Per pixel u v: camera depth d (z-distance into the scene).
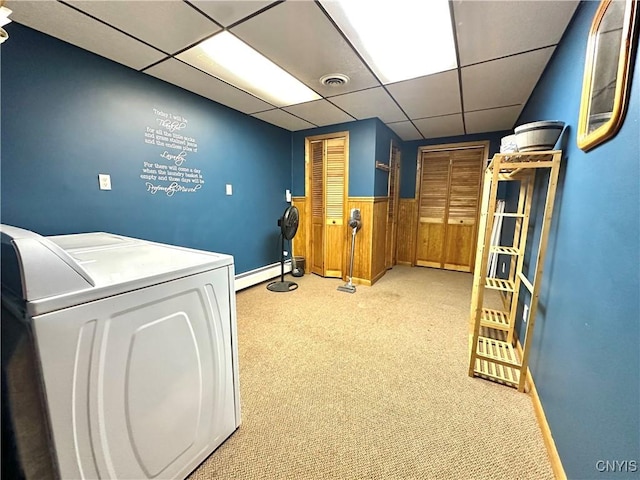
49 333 0.74
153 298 0.99
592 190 1.12
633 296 0.80
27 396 0.78
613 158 0.95
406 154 5.10
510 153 1.61
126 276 0.95
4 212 1.73
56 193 1.94
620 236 0.89
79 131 2.02
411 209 5.15
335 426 1.47
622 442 0.81
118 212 2.29
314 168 4.27
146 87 2.40
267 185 3.93
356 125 3.77
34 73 1.79
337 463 1.26
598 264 1.03
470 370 1.88
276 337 2.40
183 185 2.79
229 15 1.61
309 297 3.39
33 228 1.85
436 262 5.05
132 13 1.60
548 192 1.54
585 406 1.05
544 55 1.98
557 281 1.47
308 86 2.60
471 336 2.25
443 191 4.89
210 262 1.20
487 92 2.71
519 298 2.44
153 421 1.02
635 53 0.83
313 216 4.38
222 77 2.44
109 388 0.88
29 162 1.81
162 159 2.58
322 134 4.08
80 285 0.80
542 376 1.57
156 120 2.49
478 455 1.31
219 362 1.28
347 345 2.27
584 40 1.36
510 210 3.54
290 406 1.61
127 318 0.91
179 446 1.13
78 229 2.06
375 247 3.97
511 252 2.12
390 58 2.08
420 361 2.05
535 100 2.52
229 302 1.31
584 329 1.11
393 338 2.39
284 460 1.27
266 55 2.05
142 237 2.47
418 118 3.62
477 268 2.25
